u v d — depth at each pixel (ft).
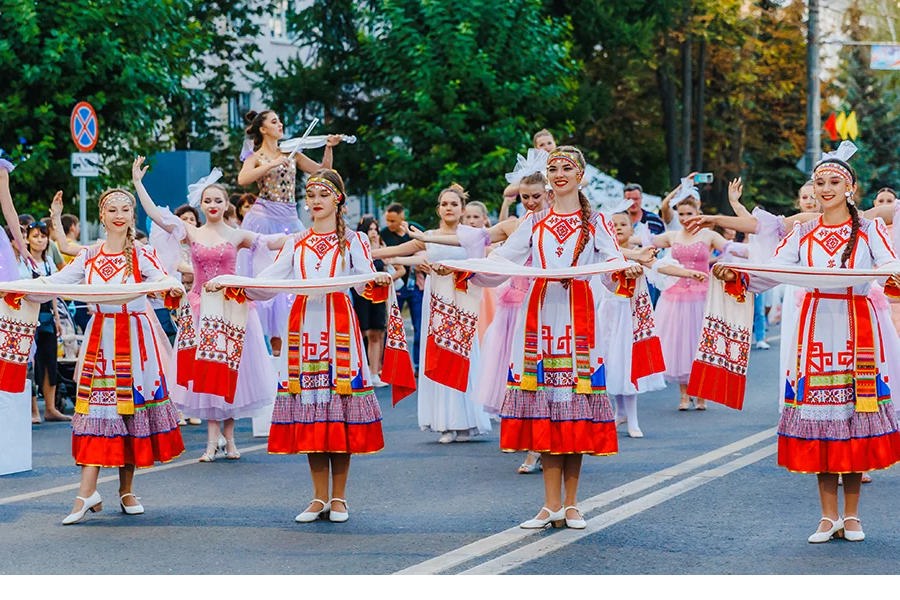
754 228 27.07
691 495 29.07
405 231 37.17
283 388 26.81
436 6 76.54
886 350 24.77
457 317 27.17
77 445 27.25
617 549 23.98
